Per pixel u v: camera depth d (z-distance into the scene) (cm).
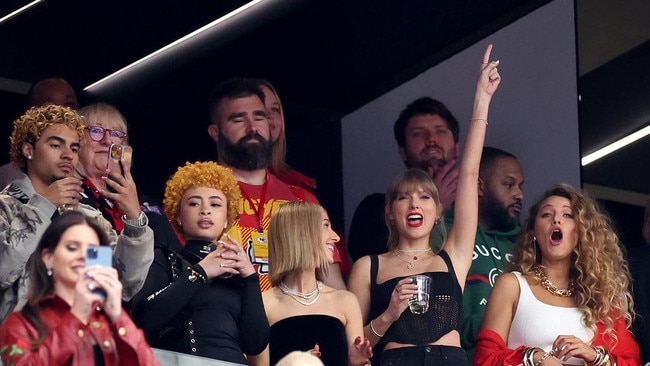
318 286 2538
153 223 2527
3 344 1773
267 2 3503
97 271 1752
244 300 2347
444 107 3384
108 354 1762
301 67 3428
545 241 2723
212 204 2456
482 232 3209
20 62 3397
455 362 2619
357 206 3325
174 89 3388
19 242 2164
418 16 3459
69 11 3434
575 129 3350
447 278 2708
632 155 3403
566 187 2788
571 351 2550
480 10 3416
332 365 2464
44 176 2320
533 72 3381
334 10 3562
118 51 3441
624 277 2758
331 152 3353
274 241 2528
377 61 3441
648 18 3472
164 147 3309
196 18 3462
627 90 3434
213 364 2178
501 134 3338
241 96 3297
